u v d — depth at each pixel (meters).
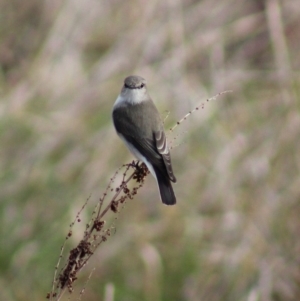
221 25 14.96
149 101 9.67
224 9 15.16
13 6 15.58
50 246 11.97
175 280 11.98
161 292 11.84
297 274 11.81
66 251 11.94
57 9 15.16
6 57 15.07
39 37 15.09
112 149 12.80
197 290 11.81
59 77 14.02
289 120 13.28
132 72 13.95
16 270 11.84
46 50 14.46
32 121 13.34
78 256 6.86
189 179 12.76
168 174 8.64
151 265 11.94
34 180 12.58
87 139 13.00
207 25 14.84
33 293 11.68
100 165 12.65
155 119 9.36
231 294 11.66
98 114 13.43
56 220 12.19
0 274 11.84
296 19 15.27
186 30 14.73
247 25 15.10
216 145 13.04
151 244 12.16
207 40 14.47
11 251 11.96
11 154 13.06
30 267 11.87
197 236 12.27
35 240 12.05
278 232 12.16
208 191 12.60
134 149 9.19
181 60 13.95
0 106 13.60
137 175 7.61
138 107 9.48
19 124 13.31
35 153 12.95
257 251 11.98
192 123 13.23
